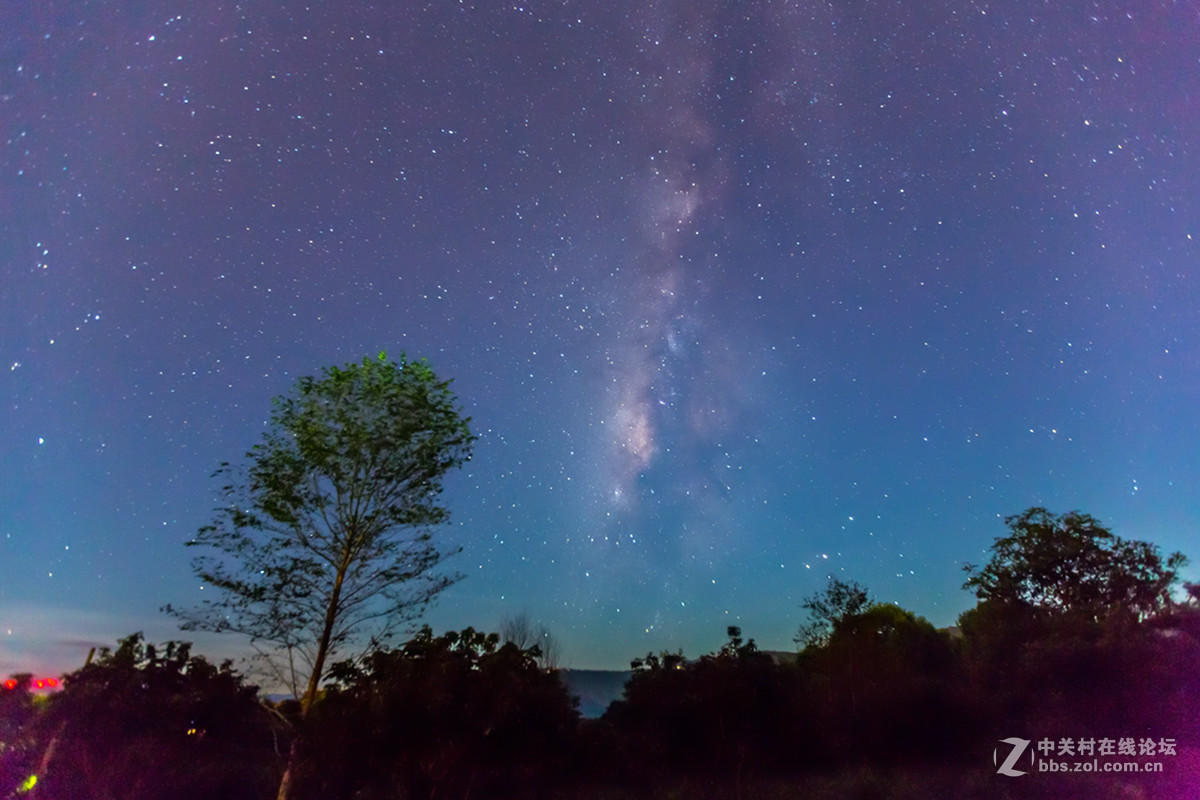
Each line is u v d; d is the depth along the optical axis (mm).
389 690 8820
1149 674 10719
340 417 9172
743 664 11836
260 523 8688
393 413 9344
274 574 8570
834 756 11406
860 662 12719
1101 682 10883
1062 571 16594
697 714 11305
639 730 11172
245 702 9758
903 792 9828
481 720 9055
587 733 10375
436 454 9383
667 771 10766
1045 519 17469
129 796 8211
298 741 8289
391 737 8570
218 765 9234
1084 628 12141
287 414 9141
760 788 10602
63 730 8594
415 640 9461
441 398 9758
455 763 8805
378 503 9227
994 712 11500
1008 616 13367
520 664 10016
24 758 8336
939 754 11195
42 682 9398
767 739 11273
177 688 9672
